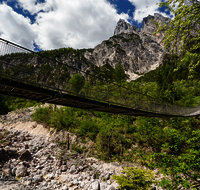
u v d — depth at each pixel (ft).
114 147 58.54
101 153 55.36
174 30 31.45
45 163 46.19
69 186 36.73
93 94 36.22
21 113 97.30
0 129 65.72
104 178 42.19
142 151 57.06
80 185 37.37
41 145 57.26
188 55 28.89
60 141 61.52
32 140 60.49
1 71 19.06
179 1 29.81
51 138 63.77
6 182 32.42
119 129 68.95
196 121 68.13
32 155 49.44
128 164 50.65
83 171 45.93
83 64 563.07
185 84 117.19
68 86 26.78
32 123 78.54
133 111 38.22
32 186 33.73
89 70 527.81
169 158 19.85
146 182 31.96
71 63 546.26
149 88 138.21
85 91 29.78
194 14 28.09
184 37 30.07
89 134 63.36
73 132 67.41
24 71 21.30
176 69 32.42
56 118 74.54
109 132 63.10
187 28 29.91
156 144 57.62
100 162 51.19
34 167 43.37
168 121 71.61
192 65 29.94
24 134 66.28
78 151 56.85
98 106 31.99
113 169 47.57
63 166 46.11
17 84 20.02
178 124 67.67
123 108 35.73
